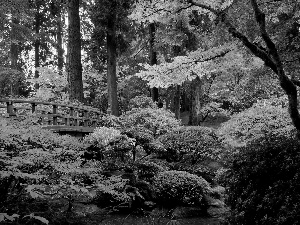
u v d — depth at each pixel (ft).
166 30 49.55
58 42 78.69
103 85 73.77
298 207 9.00
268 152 11.82
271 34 19.89
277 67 13.60
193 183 23.18
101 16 51.26
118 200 20.29
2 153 11.40
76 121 38.40
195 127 37.50
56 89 64.44
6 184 11.66
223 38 20.80
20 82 75.82
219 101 65.41
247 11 18.89
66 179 13.30
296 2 19.03
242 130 24.45
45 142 16.52
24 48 78.84
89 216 13.46
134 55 69.05
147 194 23.27
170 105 85.25
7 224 10.21
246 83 23.38
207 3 20.04
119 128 35.27
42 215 11.46
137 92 78.23
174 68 21.09
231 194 13.03
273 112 23.76
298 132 12.23
